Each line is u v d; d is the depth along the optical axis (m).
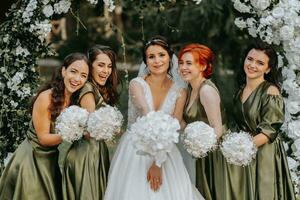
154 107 4.64
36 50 5.23
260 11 4.96
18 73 5.17
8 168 4.64
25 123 5.21
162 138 4.11
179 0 8.37
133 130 4.20
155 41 4.58
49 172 4.62
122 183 4.48
